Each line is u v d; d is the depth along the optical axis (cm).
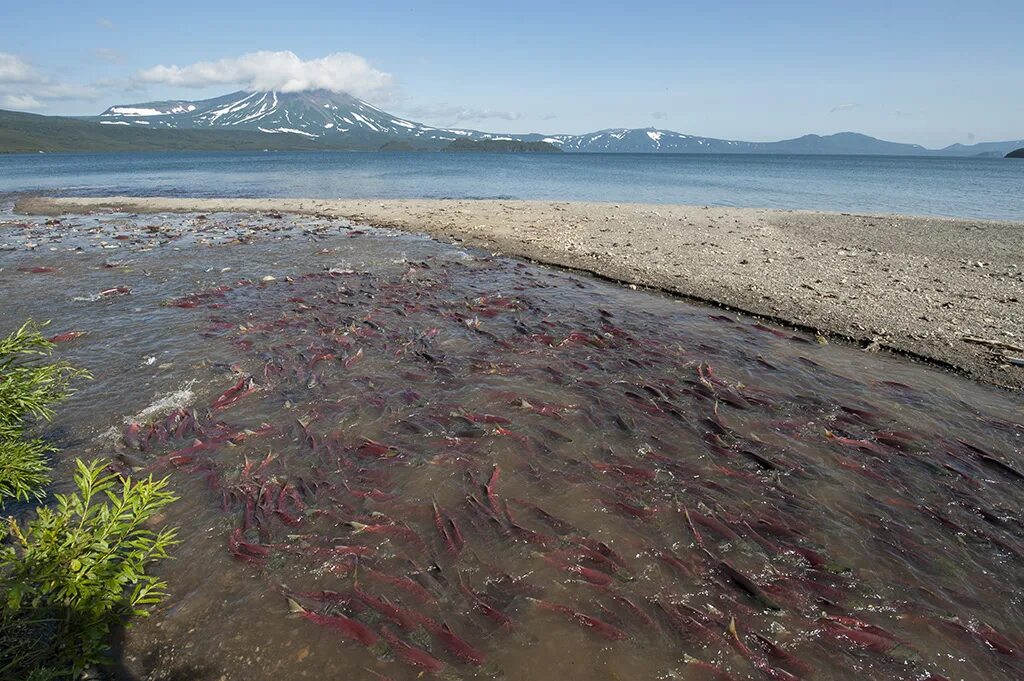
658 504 675
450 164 11494
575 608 523
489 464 746
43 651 411
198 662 461
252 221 2802
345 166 9912
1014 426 858
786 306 1388
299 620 502
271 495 673
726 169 10825
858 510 673
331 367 1038
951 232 2430
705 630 498
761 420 872
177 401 898
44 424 818
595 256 1925
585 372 1036
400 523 631
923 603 540
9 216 2994
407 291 1528
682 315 1358
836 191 5441
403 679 449
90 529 442
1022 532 641
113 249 2086
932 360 1091
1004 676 469
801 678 459
